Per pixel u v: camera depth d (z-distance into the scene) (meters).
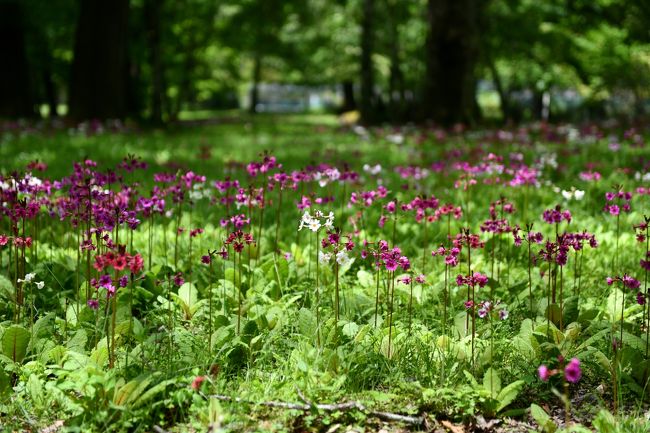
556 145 14.20
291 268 5.30
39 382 3.43
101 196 4.84
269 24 49.97
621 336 3.74
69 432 3.08
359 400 3.45
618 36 31.53
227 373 3.73
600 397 3.62
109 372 3.37
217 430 2.94
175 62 45.97
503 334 4.27
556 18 35.00
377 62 45.62
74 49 26.53
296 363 3.69
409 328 4.04
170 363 3.70
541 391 3.69
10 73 28.03
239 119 44.78
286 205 8.12
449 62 23.98
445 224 6.81
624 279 4.00
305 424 3.30
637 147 13.30
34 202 4.90
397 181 10.10
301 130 26.39
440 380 3.60
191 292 4.68
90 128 21.61
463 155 12.25
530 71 40.66
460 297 4.91
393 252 3.90
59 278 5.12
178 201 5.51
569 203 8.24
